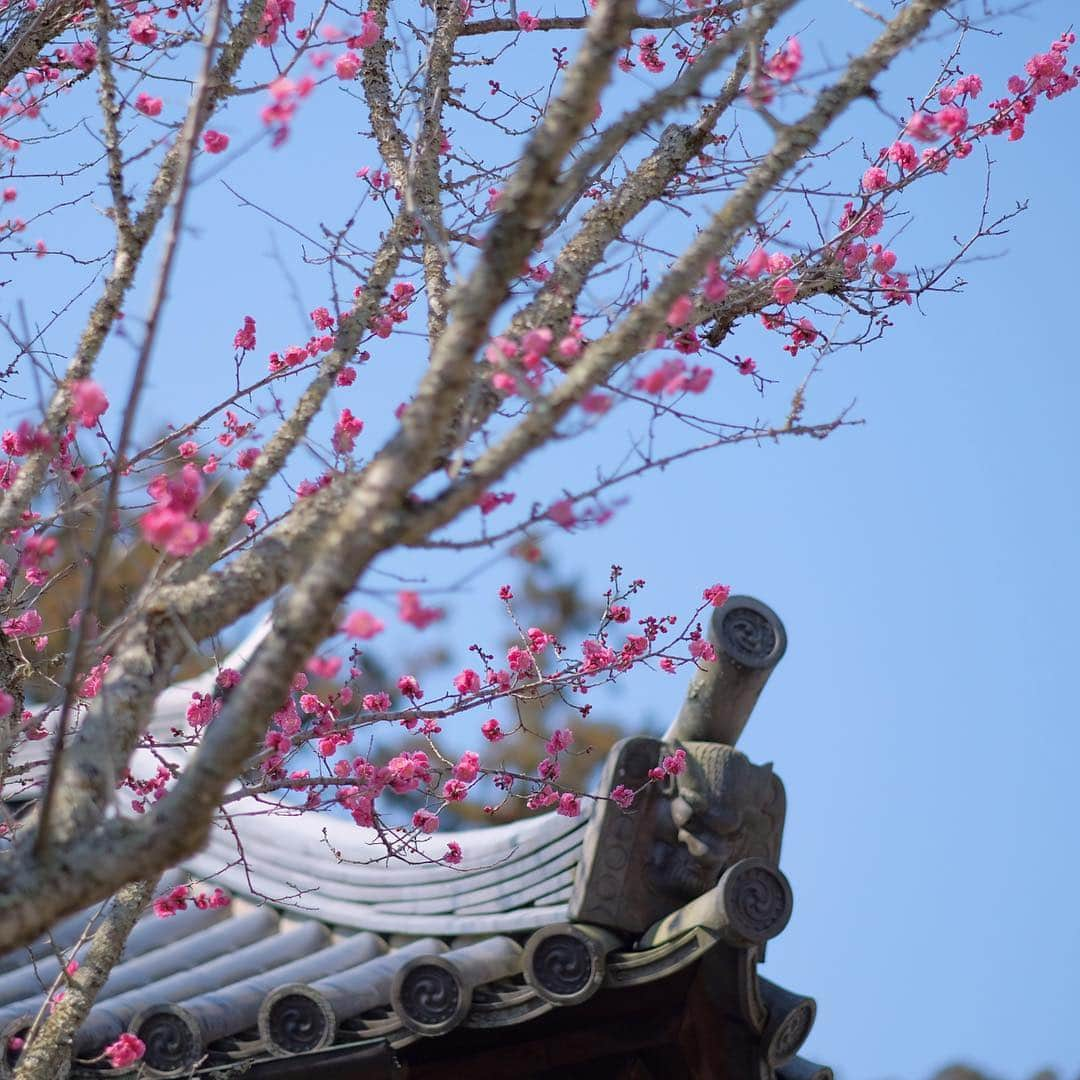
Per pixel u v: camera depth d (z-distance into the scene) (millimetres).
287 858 27594
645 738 23812
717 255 14055
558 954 23094
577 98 11742
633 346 12562
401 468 11461
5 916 11305
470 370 11750
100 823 12008
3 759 17484
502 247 11633
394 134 21266
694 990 23109
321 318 21672
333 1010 23562
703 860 23297
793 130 13852
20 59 21312
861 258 21016
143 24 20812
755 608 23953
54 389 16828
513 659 22391
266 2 18578
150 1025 23422
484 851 25297
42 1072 17672
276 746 20031
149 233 17375
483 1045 24094
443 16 21484
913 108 21078
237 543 17031
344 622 12117
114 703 12758
